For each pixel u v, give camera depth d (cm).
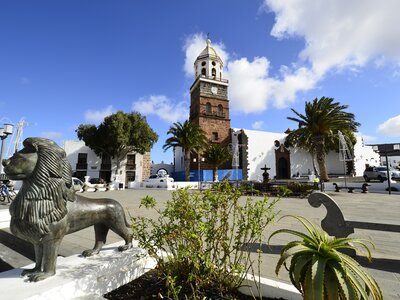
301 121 2305
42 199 208
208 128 3934
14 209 212
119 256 272
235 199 247
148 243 250
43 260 221
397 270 362
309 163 4369
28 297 188
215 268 237
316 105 2189
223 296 226
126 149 3753
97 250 283
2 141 1004
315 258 156
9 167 203
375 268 371
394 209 1024
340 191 2091
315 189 1692
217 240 242
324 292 151
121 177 3750
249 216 240
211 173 3638
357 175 4312
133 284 262
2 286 204
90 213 252
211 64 4303
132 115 3553
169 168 5350
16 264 349
